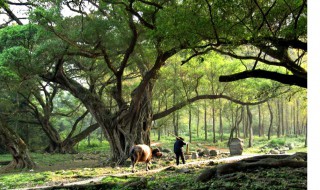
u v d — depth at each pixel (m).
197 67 35.47
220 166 12.62
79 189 12.41
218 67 35.78
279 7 12.26
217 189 10.13
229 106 50.34
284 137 59.56
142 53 24.69
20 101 44.59
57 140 43.94
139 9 18.38
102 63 30.33
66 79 28.19
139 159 20.19
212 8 11.84
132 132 27.05
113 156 27.08
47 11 18.89
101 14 20.94
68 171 21.31
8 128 26.33
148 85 28.38
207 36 12.25
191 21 11.64
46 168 26.41
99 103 28.05
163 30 12.83
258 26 12.42
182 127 69.44
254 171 12.47
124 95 37.84
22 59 20.28
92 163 29.92
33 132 49.66
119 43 21.80
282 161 13.00
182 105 32.00
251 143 47.84
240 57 13.12
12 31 21.03
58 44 20.69
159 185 12.19
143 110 28.19
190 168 18.89
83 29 20.55
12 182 17.58
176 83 35.47
